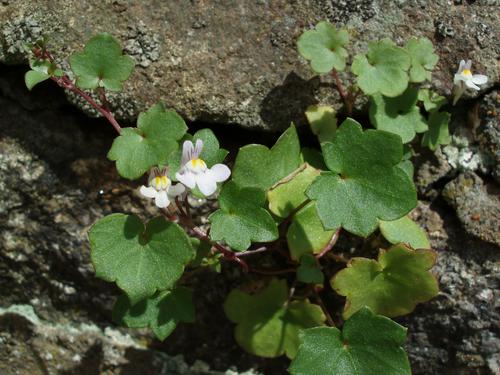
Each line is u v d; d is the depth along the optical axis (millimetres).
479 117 174
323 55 162
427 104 170
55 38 168
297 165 167
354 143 151
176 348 192
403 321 182
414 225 171
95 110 169
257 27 171
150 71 169
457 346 182
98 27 169
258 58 170
